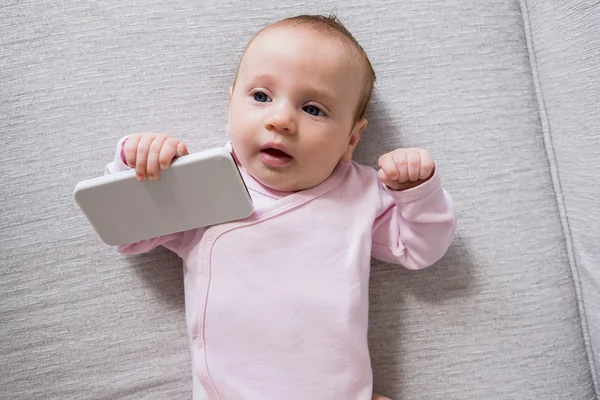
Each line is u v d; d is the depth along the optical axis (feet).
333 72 2.51
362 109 2.78
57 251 2.94
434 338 3.05
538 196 3.20
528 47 3.31
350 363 2.61
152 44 3.05
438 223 2.70
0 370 2.89
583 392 3.07
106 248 2.97
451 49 3.22
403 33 3.20
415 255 2.85
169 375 2.94
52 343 2.91
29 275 2.93
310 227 2.66
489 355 3.05
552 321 3.10
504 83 3.24
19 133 2.97
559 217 3.22
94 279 2.95
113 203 2.39
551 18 3.13
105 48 3.03
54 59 3.00
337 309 2.59
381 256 2.97
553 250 3.17
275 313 2.56
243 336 2.56
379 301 3.06
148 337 2.95
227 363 2.57
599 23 2.78
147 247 2.73
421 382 3.02
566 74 3.06
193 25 3.09
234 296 2.57
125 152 2.35
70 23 3.02
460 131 3.18
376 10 3.19
